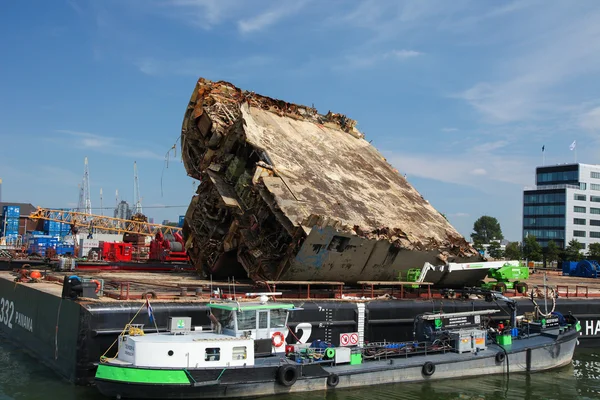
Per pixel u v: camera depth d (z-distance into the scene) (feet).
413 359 84.99
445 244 125.90
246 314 73.31
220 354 68.18
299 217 107.65
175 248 179.22
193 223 140.97
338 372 75.97
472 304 109.70
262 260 115.65
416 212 139.44
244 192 124.57
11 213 424.05
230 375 67.82
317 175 128.88
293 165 127.03
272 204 113.39
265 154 123.54
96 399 67.67
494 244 410.31
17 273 131.85
